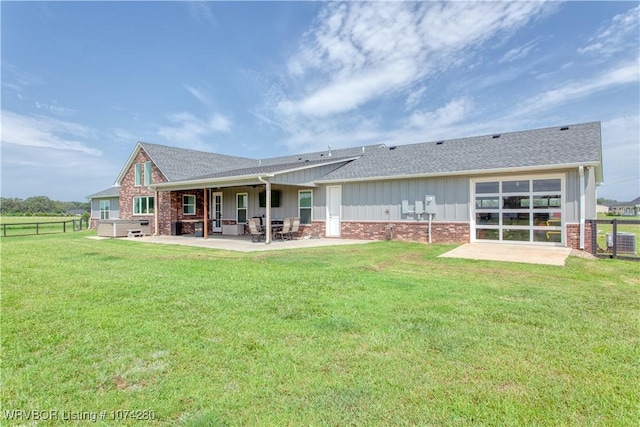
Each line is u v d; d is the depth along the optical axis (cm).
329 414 243
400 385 281
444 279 680
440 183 1353
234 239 1677
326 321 429
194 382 287
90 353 344
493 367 310
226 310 478
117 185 2598
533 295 553
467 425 230
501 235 1238
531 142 1353
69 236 2073
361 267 817
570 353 338
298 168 1530
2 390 274
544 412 245
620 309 479
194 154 2541
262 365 316
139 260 948
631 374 297
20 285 635
